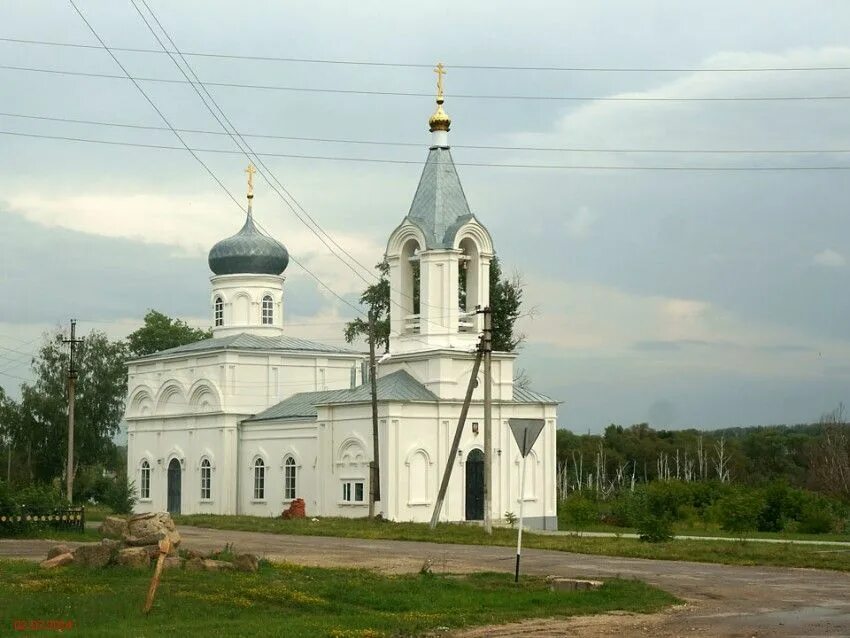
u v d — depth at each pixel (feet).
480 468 248.32
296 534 196.54
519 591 104.27
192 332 446.19
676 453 501.15
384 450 237.25
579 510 252.83
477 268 248.93
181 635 76.02
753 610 94.99
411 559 137.80
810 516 218.79
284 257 311.06
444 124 252.42
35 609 84.74
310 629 80.02
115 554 108.06
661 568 132.67
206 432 290.35
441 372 242.37
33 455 380.99
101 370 393.09
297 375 297.12
